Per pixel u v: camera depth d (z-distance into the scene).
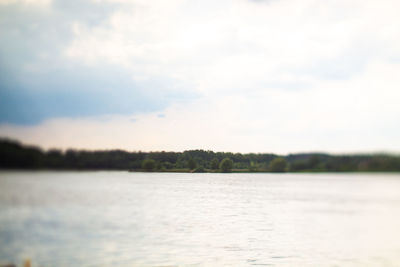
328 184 98.38
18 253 28.59
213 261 23.47
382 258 30.94
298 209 50.22
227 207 38.50
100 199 42.66
